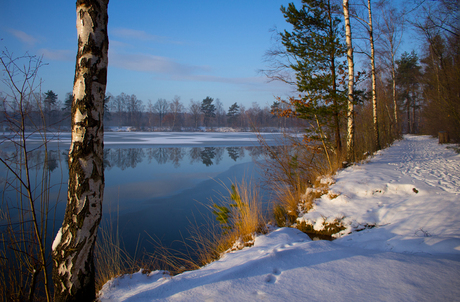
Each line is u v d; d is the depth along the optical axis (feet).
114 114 287.07
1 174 31.07
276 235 14.70
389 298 6.67
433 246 10.99
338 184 22.90
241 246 14.78
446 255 9.89
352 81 30.14
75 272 7.63
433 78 46.68
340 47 28.12
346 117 31.76
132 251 17.72
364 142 47.52
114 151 77.36
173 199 30.42
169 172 46.29
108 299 8.27
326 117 29.40
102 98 7.86
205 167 50.93
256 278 8.20
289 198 24.41
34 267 8.84
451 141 61.98
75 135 7.55
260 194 29.40
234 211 17.75
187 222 23.29
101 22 7.67
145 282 9.88
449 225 13.32
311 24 28.91
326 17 29.53
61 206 26.14
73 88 7.72
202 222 23.08
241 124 261.44
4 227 14.99
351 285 7.41
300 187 26.78
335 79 30.14
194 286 8.11
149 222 23.39
